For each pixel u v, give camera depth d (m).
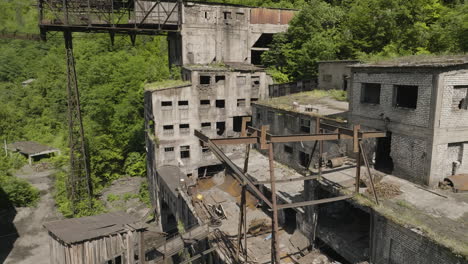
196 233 20.52
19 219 33.94
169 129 33.78
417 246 12.33
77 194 31.69
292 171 27.45
